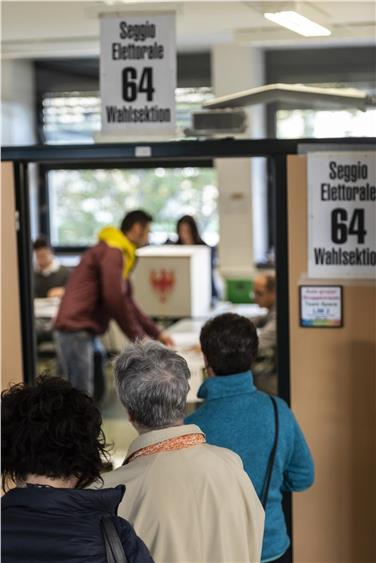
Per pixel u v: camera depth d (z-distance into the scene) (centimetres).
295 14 448
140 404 224
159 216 1048
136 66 407
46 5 543
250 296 775
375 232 393
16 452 180
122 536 178
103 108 410
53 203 1055
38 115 1015
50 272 857
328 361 401
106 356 851
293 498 408
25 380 429
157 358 229
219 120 437
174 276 630
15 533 172
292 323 402
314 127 942
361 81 960
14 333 427
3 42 720
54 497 174
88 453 183
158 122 408
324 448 405
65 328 615
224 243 948
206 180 1032
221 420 280
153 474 217
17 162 417
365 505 405
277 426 283
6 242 422
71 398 186
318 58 966
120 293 588
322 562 409
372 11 543
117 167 957
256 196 952
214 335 286
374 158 390
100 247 602
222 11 557
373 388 399
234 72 939
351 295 397
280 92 479
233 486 220
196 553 213
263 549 281
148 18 405
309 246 397
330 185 394
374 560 407
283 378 405
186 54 973
